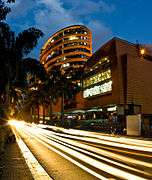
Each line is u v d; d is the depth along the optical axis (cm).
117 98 6044
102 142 2414
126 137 3075
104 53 6769
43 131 4891
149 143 2283
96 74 7156
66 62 12400
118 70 6106
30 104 11194
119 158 1404
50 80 7456
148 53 6975
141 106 6222
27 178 967
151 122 3862
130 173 1002
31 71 3816
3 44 3100
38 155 1628
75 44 12425
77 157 1489
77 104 8394
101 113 6825
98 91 6975
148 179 897
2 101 3712
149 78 6562
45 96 8681
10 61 3244
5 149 1975
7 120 3422
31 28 3403
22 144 2417
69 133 4019
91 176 970
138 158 1394
